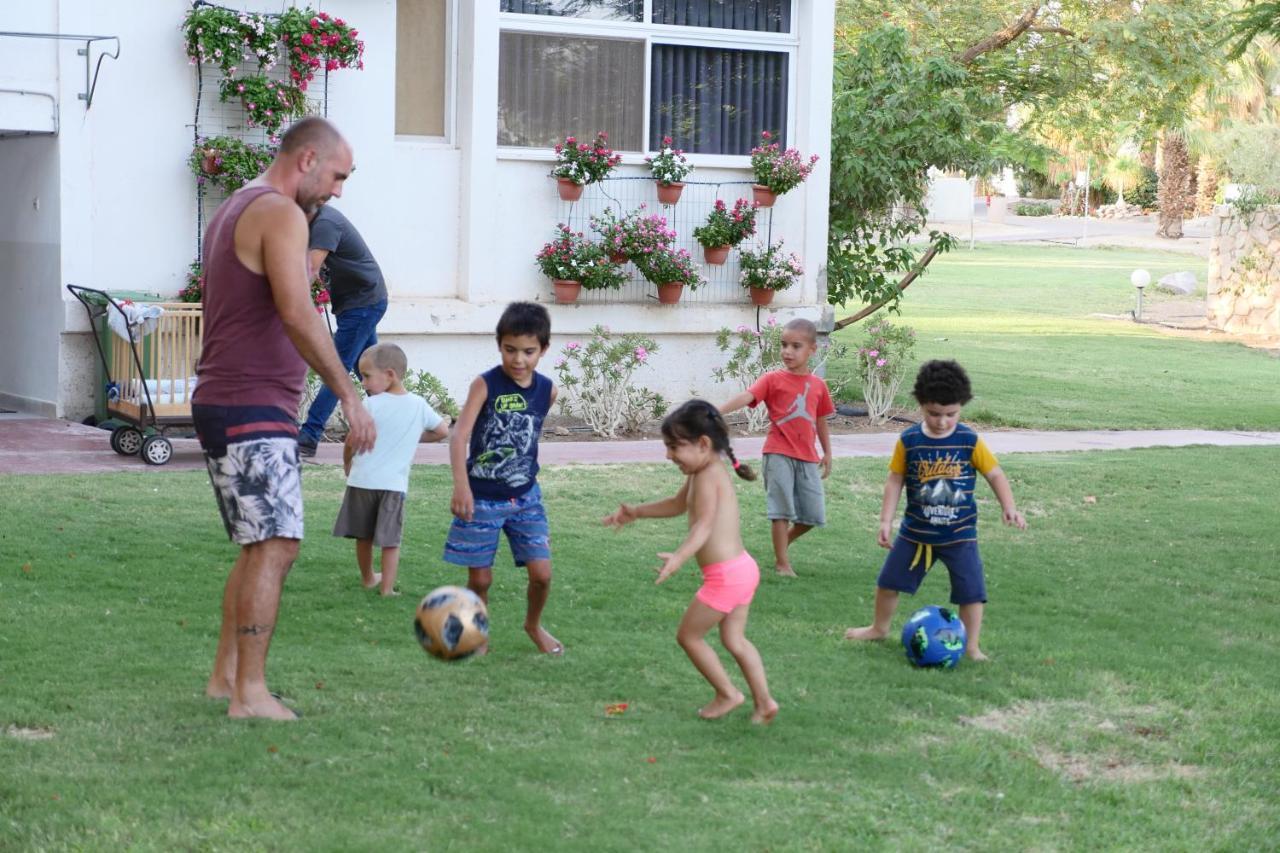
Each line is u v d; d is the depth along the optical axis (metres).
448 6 13.70
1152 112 20.64
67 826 4.10
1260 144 29.56
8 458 10.58
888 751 5.16
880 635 6.75
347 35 12.73
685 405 5.43
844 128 16.00
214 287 5.02
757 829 4.32
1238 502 10.78
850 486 10.74
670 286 14.20
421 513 9.19
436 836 4.13
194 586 7.13
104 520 8.43
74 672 5.63
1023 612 7.42
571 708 5.47
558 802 4.45
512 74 13.88
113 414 11.05
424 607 5.43
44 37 12.06
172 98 12.66
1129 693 6.06
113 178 12.53
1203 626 7.23
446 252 13.78
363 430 5.06
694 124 14.67
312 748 4.82
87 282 12.52
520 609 7.04
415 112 13.77
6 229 13.68
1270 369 22.52
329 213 9.84
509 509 6.18
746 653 5.39
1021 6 20.55
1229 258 28.91
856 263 16.70
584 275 13.73
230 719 5.09
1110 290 37.62
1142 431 15.17
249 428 5.01
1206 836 4.53
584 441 12.98
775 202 14.88
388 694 5.53
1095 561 8.70
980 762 5.06
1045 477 11.41
